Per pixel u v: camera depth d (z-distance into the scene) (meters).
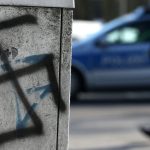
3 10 3.33
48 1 3.36
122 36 13.96
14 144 3.39
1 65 3.35
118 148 8.57
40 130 3.42
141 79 13.89
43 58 3.39
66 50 3.41
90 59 13.83
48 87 3.41
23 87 3.38
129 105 13.70
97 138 9.41
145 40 13.98
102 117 11.73
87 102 14.26
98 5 41.69
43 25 3.37
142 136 9.62
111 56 13.80
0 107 3.37
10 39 3.35
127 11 39.50
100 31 14.00
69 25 3.39
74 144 8.86
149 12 14.12
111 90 14.02
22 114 3.40
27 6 3.35
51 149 3.45
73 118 11.59
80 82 13.96
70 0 3.38
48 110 3.43
